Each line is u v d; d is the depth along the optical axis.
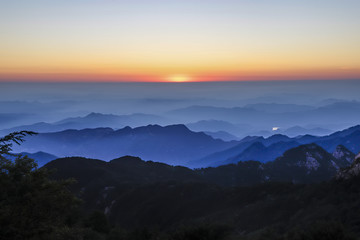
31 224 14.49
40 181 15.55
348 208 56.12
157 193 119.56
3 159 15.48
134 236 31.92
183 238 21.45
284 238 23.66
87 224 40.75
